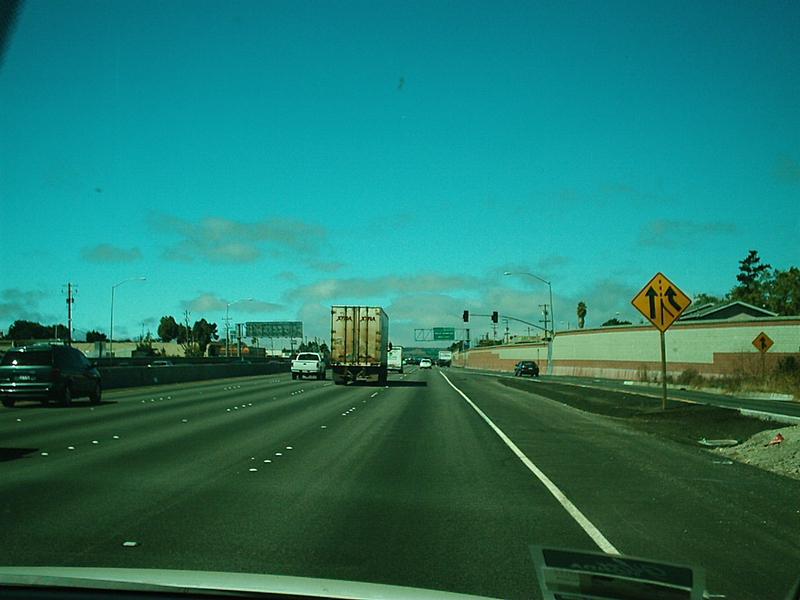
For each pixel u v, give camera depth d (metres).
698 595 4.76
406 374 77.56
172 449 14.11
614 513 8.88
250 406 25.86
